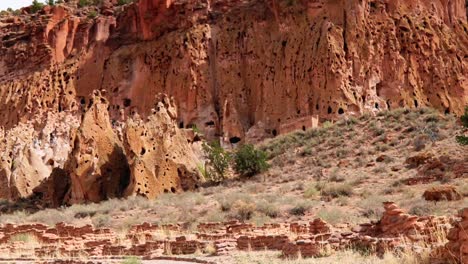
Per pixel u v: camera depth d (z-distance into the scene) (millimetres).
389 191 30625
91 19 81000
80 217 34469
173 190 40812
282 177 39781
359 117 52938
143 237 22719
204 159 49031
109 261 17203
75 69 75250
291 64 63250
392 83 62031
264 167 42438
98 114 44375
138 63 71750
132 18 76625
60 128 62812
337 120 56438
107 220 31688
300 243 15312
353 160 40312
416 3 68562
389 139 42938
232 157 44625
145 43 73875
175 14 73438
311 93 60500
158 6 74125
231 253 17219
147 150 41688
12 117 73938
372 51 62656
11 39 82562
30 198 46469
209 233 21281
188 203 33562
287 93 62219
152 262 16703
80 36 79688
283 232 19906
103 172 42000
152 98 69250
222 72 67625
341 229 18844
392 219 15836
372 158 39812
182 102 66750
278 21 67750
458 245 11148
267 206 28812
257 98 64750
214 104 66188
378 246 14125
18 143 56938
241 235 19438
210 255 17516
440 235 13461
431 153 35469
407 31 65188
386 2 66750
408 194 28234
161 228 25203
